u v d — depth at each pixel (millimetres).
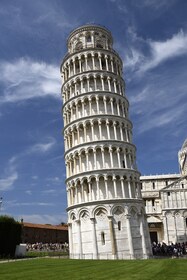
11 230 64812
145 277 26109
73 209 65062
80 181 65375
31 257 64000
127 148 69000
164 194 100938
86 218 62750
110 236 60125
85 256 60719
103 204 61875
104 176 64000
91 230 61250
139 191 68250
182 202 99250
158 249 69438
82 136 69312
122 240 60594
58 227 138375
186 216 98062
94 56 75812
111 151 66500
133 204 63625
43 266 38656
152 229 105438
